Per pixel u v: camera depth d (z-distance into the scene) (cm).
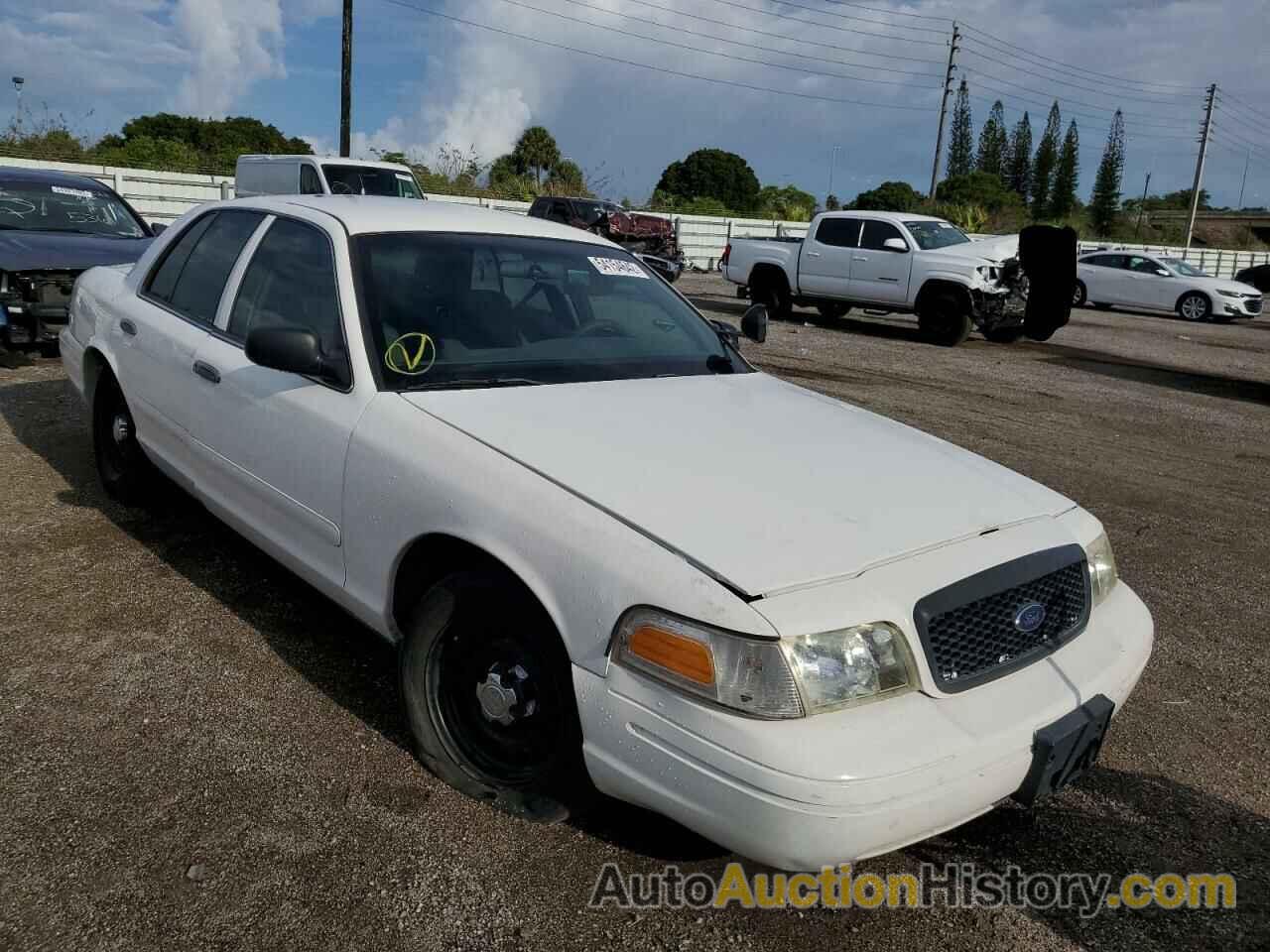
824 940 239
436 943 228
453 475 268
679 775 214
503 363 326
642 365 354
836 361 1202
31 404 669
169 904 233
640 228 2423
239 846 255
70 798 269
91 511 483
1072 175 7975
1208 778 321
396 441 287
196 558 435
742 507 245
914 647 220
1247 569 530
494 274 360
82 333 487
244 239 396
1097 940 245
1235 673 401
